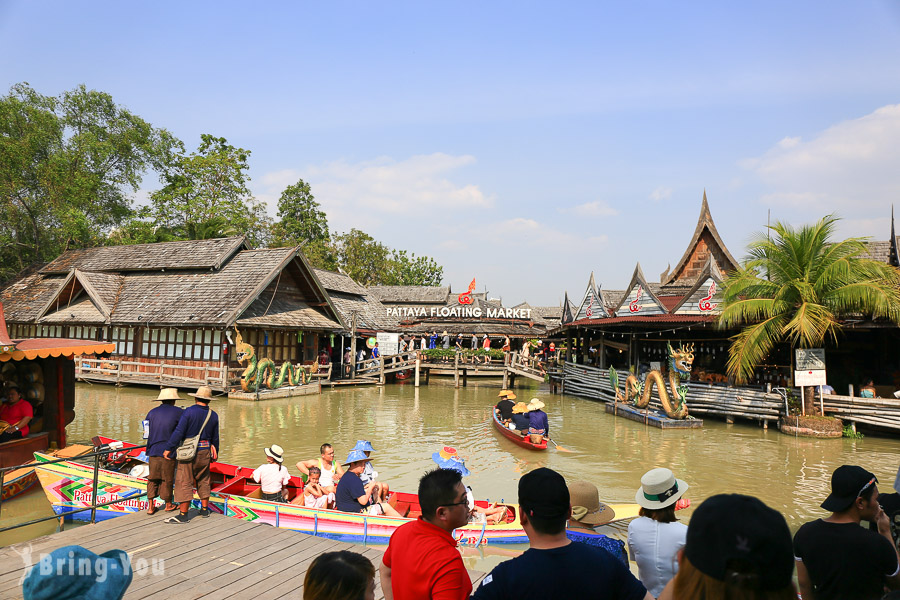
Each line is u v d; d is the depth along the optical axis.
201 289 28.98
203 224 47.44
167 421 8.12
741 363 19.28
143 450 11.14
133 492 8.95
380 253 76.44
